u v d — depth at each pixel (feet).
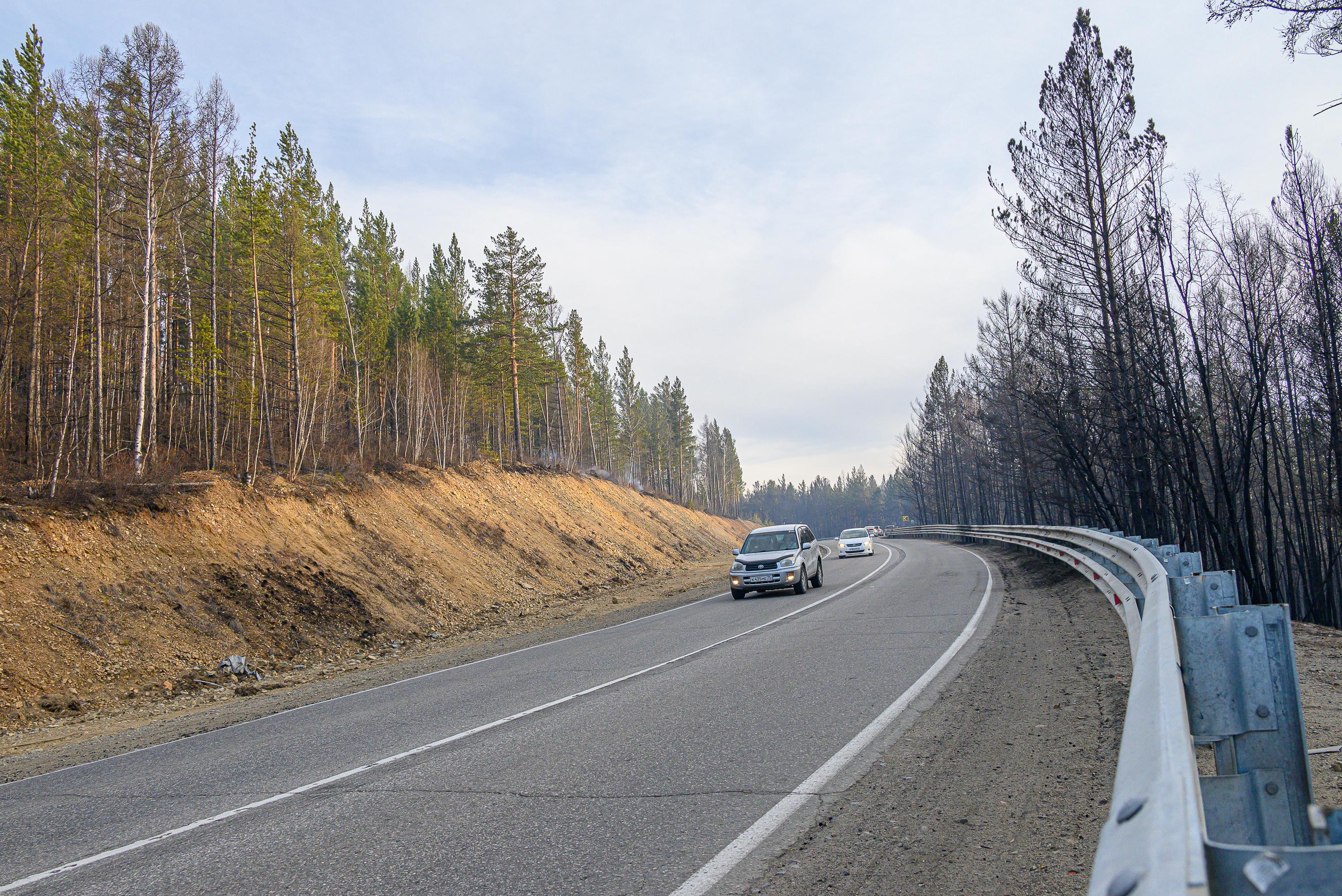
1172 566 22.12
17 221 85.92
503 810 16.55
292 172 125.90
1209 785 7.88
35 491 58.34
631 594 90.84
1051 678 25.66
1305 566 84.99
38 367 92.99
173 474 71.87
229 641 54.03
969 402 166.91
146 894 13.65
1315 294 63.10
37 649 44.32
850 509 631.56
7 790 23.00
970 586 60.85
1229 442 67.92
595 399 293.23
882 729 20.80
